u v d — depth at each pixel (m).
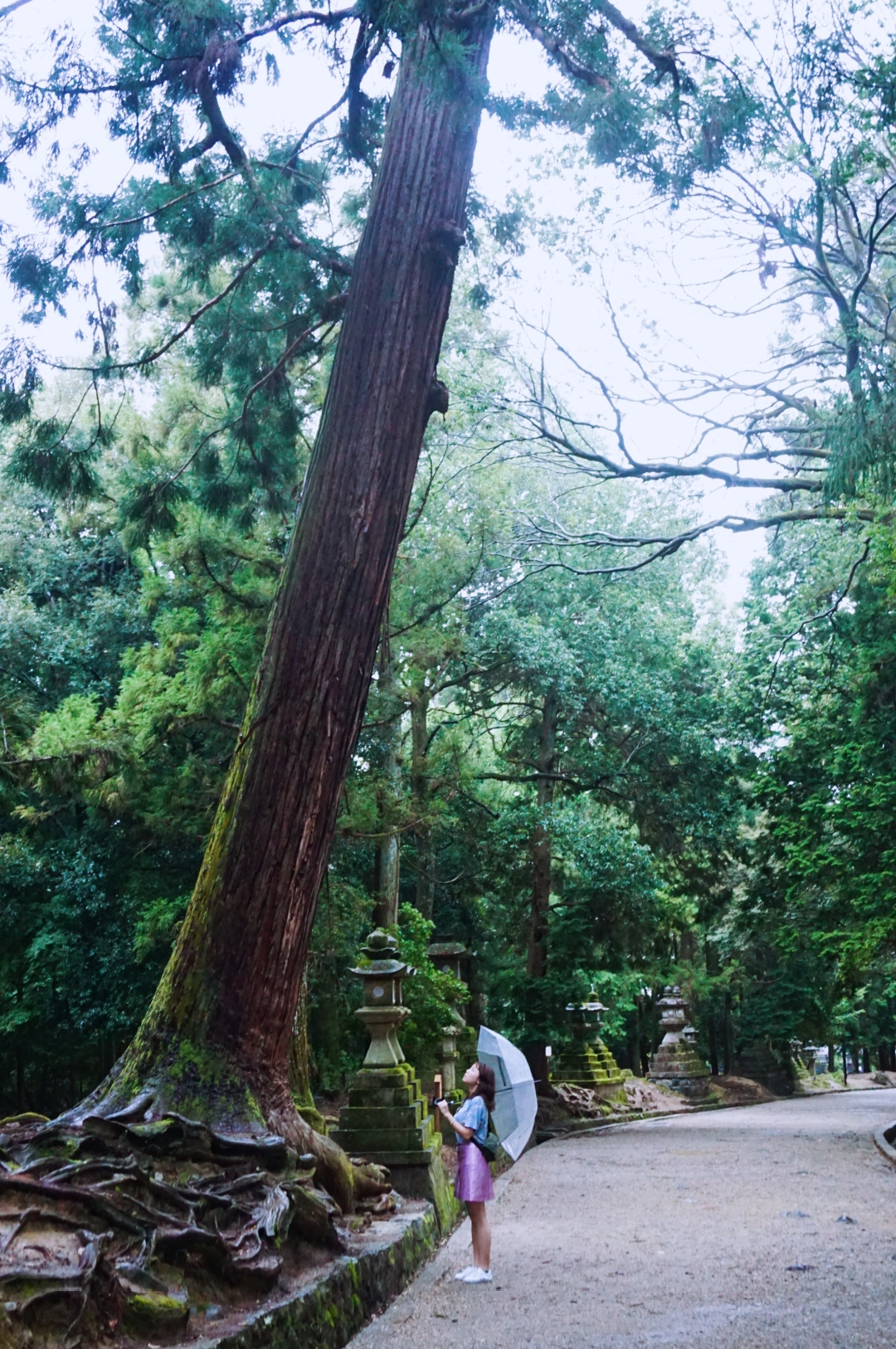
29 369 9.01
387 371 7.88
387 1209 8.35
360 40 8.67
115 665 20.16
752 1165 13.48
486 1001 26.69
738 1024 35.72
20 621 19.30
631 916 23.78
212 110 8.66
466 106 7.64
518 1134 7.85
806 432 18.30
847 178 11.20
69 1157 5.79
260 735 7.38
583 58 7.88
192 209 9.74
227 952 7.06
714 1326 5.70
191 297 13.95
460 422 20.31
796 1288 6.50
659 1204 10.51
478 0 7.80
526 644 23.03
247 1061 6.98
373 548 7.67
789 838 20.25
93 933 18.47
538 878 25.34
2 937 19.31
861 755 17.61
